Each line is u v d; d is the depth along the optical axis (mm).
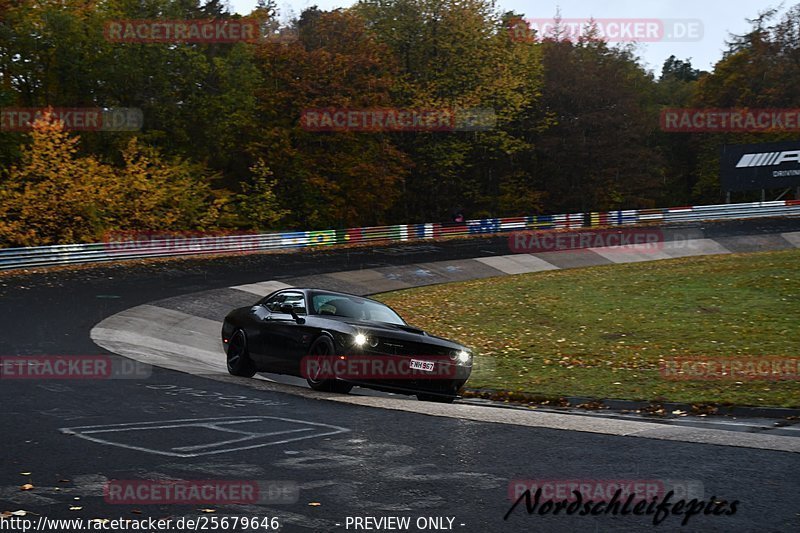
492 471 13812
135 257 73500
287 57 108875
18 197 80812
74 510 11391
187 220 100375
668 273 71000
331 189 113438
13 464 13922
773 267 70312
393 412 19781
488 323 48531
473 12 123312
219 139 113125
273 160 109000
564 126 140000
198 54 110875
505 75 125000
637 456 14938
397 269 75125
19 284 55344
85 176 84375
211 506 11703
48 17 102625
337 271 71875
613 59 150250
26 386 22625
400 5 123750
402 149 126938
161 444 15719
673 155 168625
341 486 12828
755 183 114062
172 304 51219
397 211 132500
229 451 15203
